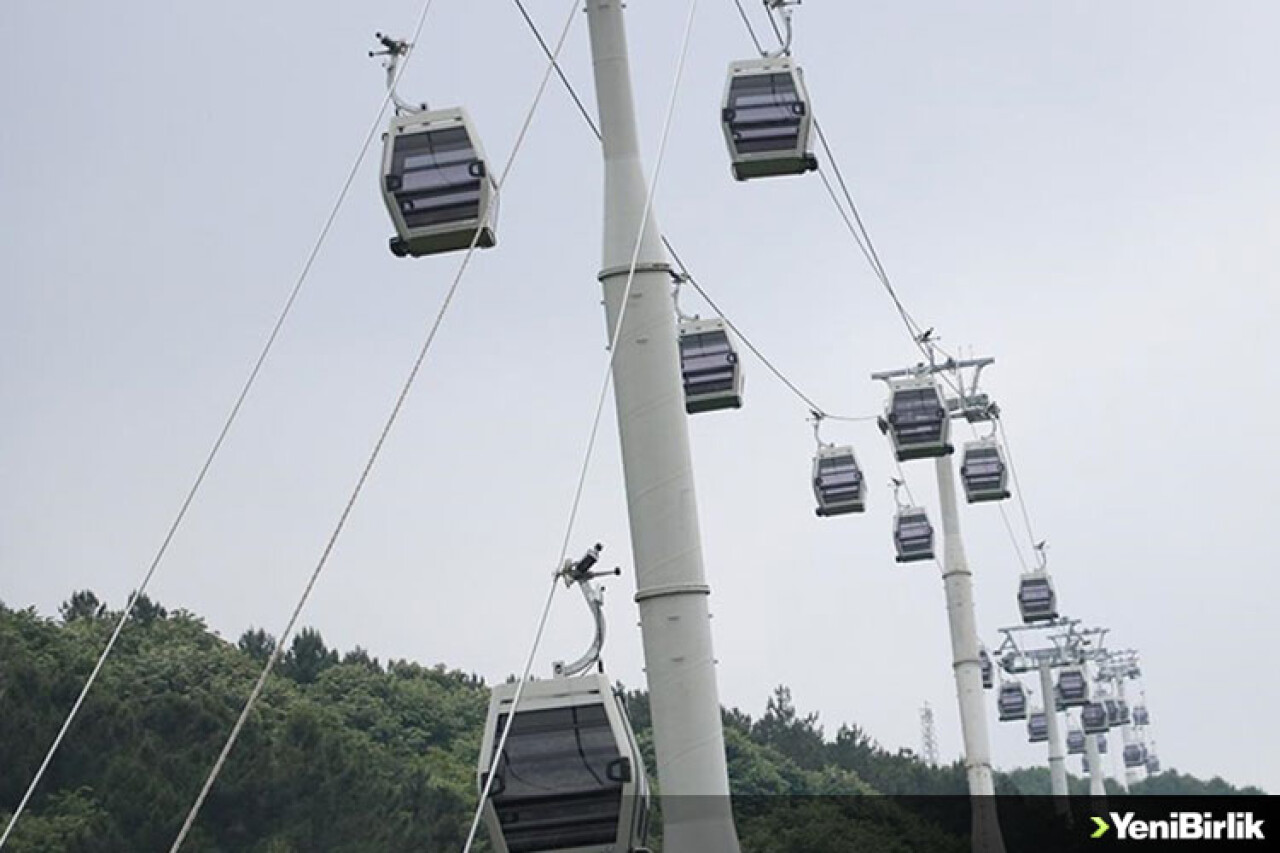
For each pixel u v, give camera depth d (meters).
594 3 42.94
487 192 46.91
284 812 138.38
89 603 199.88
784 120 50.34
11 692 144.25
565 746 43.59
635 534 41.31
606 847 43.72
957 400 117.56
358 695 191.00
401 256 48.03
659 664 40.72
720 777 40.34
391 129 47.16
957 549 106.88
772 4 51.00
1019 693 195.25
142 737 143.50
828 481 100.69
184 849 131.88
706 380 62.47
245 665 177.75
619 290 42.00
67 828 131.12
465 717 195.12
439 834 141.75
